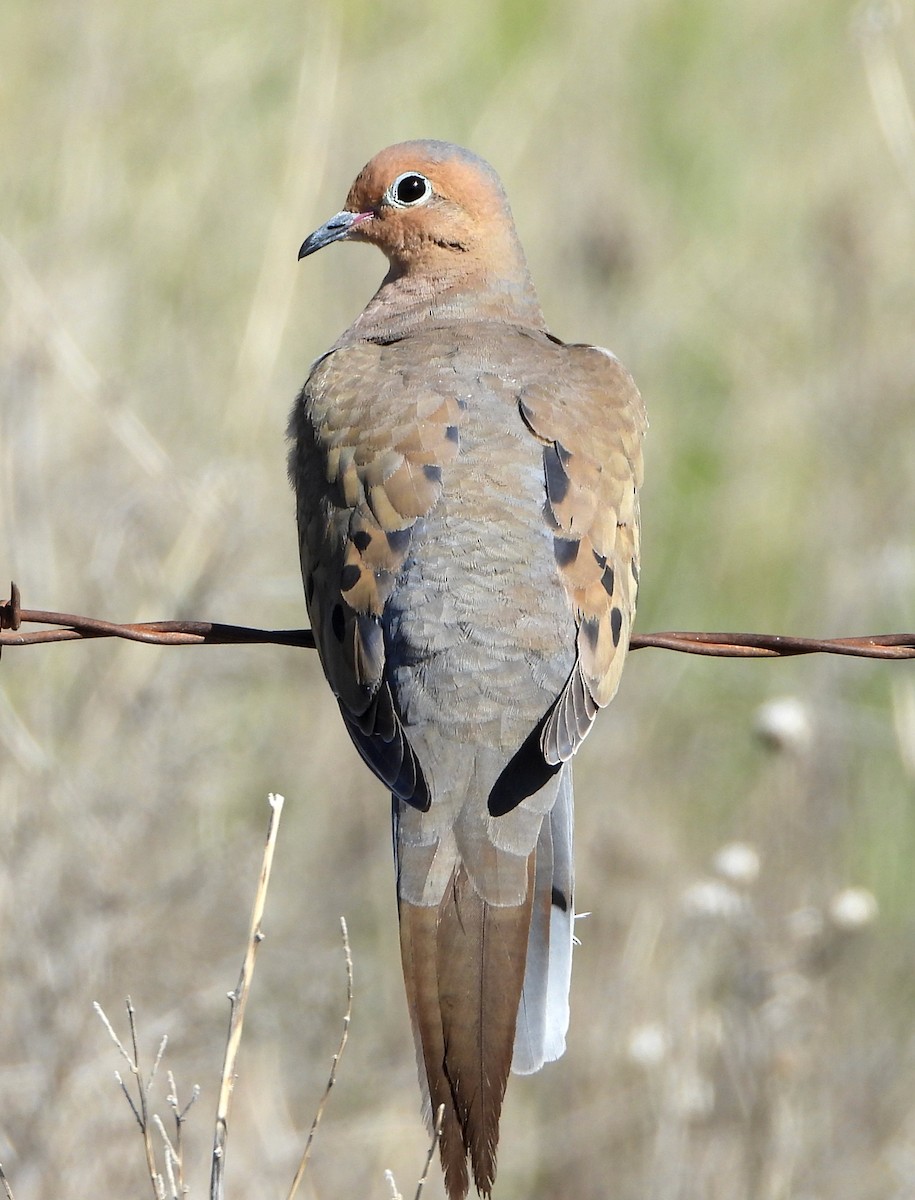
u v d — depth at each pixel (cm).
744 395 1605
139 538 1285
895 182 1736
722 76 1909
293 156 1416
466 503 833
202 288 1475
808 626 1460
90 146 1480
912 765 1310
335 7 1655
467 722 798
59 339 1276
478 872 768
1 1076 1106
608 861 1284
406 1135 1182
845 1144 1138
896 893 1306
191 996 1175
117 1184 1105
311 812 1302
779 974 1144
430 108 1730
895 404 1528
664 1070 1144
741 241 1759
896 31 1648
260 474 1346
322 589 850
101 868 1175
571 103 1830
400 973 1259
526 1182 1169
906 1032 1207
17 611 832
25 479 1266
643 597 1518
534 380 902
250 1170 1128
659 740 1395
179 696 1261
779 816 1302
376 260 1550
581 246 1669
